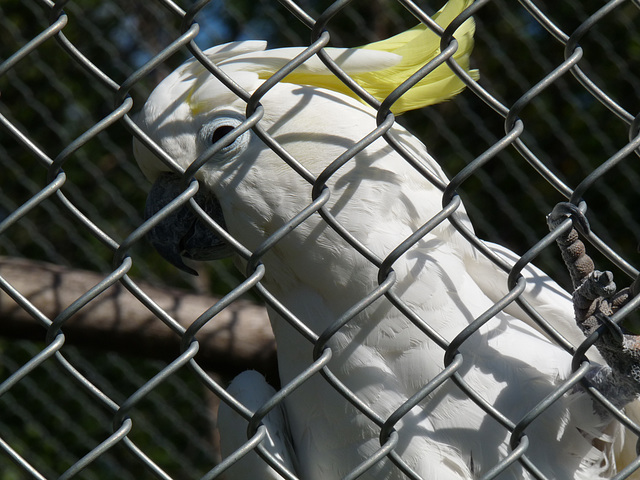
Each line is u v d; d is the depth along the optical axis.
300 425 2.86
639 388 2.12
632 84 6.84
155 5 7.05
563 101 7.45
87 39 7.39
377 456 1.90
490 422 2.53
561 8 7.39
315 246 2.65
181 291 4.51
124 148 7.67
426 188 2.70
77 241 6.81
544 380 2.54
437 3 7.02
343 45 7.25
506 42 7.43
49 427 7.55
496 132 7.41
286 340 2.88
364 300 1.87
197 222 3.30
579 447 2.52
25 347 7.07
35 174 7.52
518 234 7.25
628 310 1.95
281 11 7.23
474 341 2.57
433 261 2.62
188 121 2.77
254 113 1.78
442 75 2.81
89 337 4.37
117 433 1.78
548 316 2.73
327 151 2.66
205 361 4.34
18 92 7.53
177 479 7.50
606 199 7.42
